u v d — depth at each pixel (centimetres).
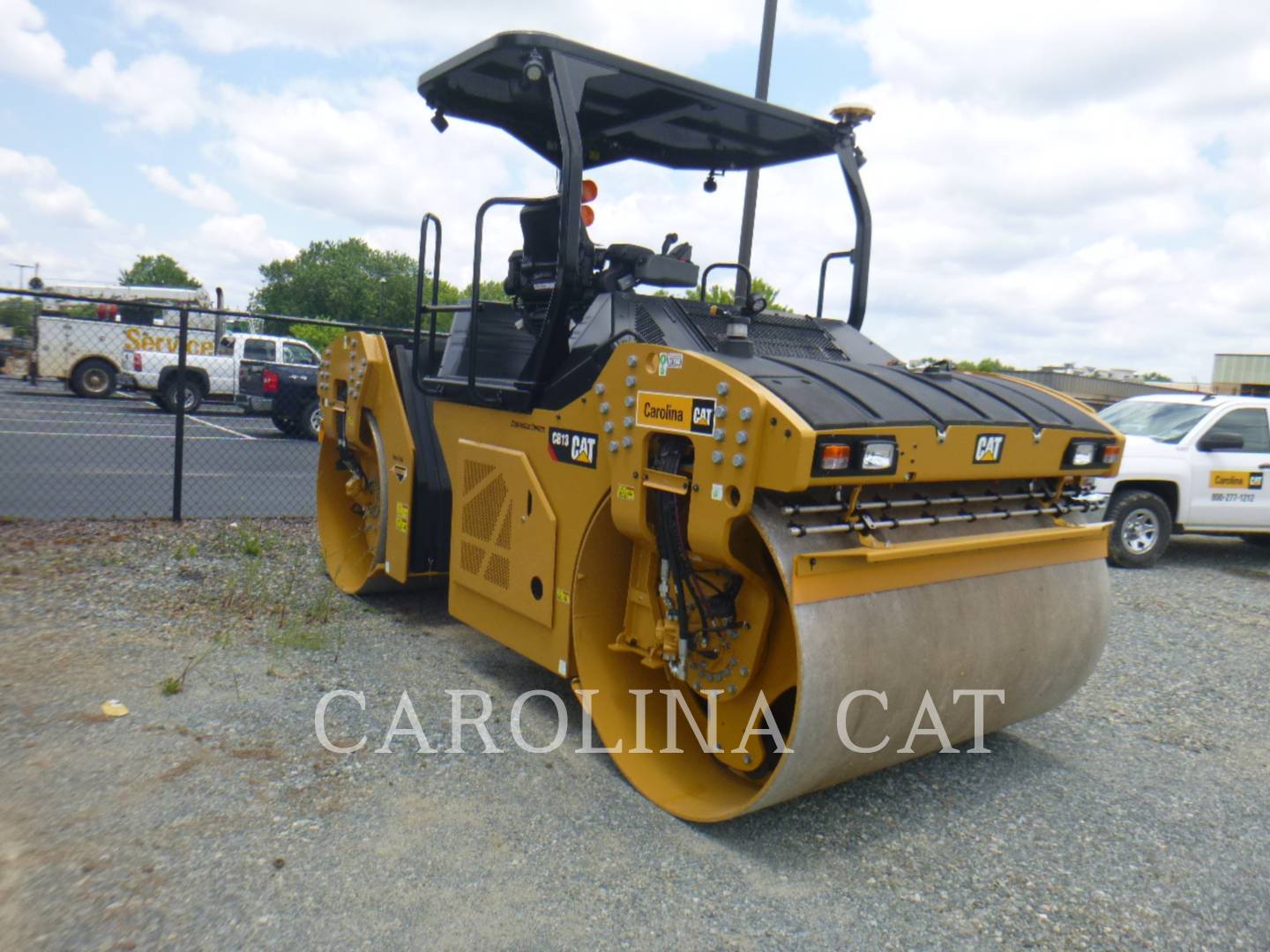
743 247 920
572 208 372
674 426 320
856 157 485
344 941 253
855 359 427
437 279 471
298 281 8250
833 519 312
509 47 376
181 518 794
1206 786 386
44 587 556
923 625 323
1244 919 290
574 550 377
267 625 513
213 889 272
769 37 892
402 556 519
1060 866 317
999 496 365
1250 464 898
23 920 253
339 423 603
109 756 346
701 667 363
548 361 388
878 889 296
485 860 298
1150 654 573
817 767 308
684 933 267
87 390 2223
